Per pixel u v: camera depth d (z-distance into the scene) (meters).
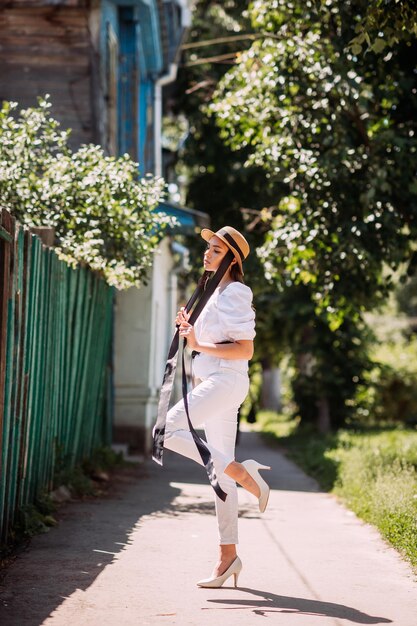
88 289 10.16
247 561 6.37
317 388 22.55
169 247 18.80
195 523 7.89
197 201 21.73
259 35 12.05
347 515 8.89
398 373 28.17
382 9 7.59
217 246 5.42
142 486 10.57
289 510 9.23
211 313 5.34
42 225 9.21
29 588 5.34
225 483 5.43
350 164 11.39
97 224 9.41
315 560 6.49
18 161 9.30
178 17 18.27
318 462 13.52
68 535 7.05
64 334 9.00
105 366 12.05
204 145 21.27
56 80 13.39
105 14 14.29
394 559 6.59
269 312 21.36
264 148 11.84
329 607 5.11
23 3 13.39
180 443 5.24
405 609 5.13
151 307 14.72
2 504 6.37
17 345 6.74
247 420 20.22
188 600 5.15
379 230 11.51
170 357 5.32
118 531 7.30
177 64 19.17
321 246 11.67
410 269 12.16
